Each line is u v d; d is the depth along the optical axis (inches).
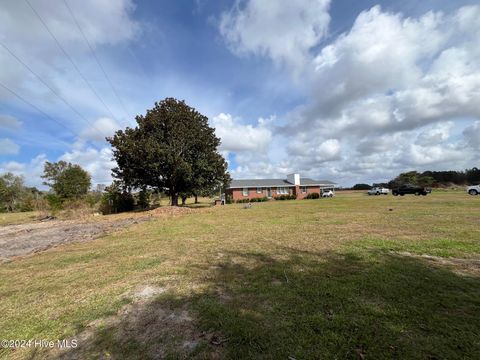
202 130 1071.6
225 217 605.3
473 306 126.6
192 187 1117.1
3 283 198.7
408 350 95.3
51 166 1378.0
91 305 149.9
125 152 934.4
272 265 206.4
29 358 105.1
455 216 442.3
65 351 108.2
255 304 138.4
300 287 157.9
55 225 651.5
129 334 117.3
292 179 1875.0
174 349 103.9
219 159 1087.0
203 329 117.3
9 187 1825.8
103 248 309.7
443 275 168.4
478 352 93.2
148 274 199.6
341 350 97.4
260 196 1758.1
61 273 216.2
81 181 1421.0
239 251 259.1
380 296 140.6
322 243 275.9
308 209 722.8
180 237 355.9
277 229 385.1
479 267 183.3
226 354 98.8
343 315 122.3
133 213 887.7
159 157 919.0
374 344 99.8
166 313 134.7
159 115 998.4
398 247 244.1
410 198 1064.8
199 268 208.7
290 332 110.4
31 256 291.7
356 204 834.2
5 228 653.3
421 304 130.0
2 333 124.7
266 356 96.3
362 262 202.7
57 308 148.9
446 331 106.3
